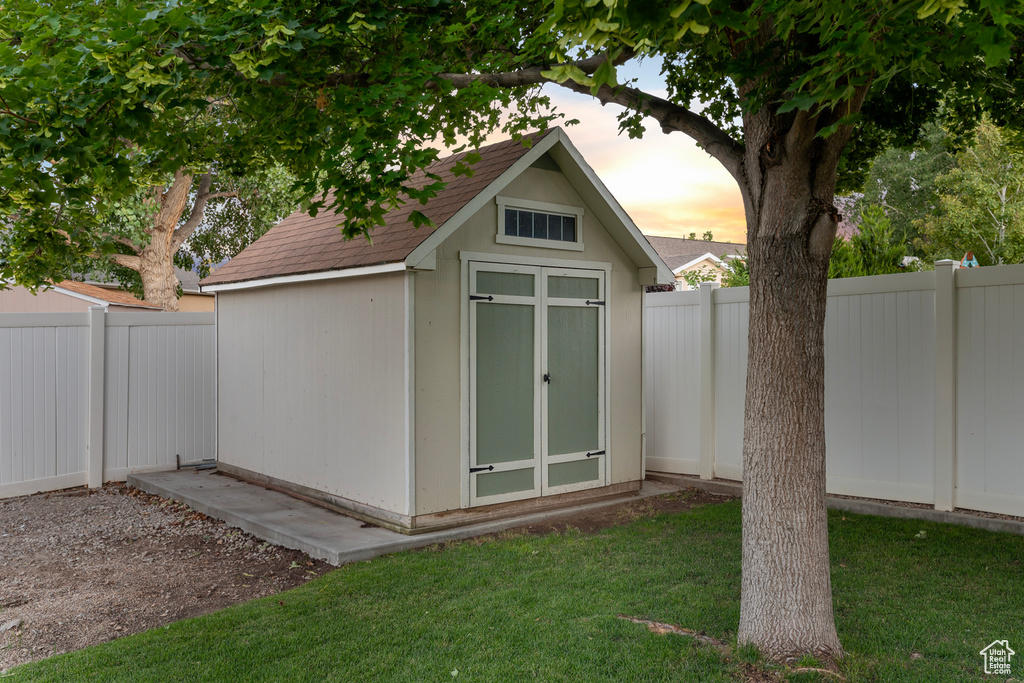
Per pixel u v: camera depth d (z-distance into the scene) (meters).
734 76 4.02
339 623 4.55
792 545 3.91
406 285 6.61
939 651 3.92
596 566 5.61
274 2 4.39
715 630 4.30
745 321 8.44
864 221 9.99
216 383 9.98
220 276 9.56
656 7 2.73
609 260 8.23
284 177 19.45
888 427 7.30
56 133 3.98
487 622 4.49
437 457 6.79
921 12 2.81
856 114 3.44
